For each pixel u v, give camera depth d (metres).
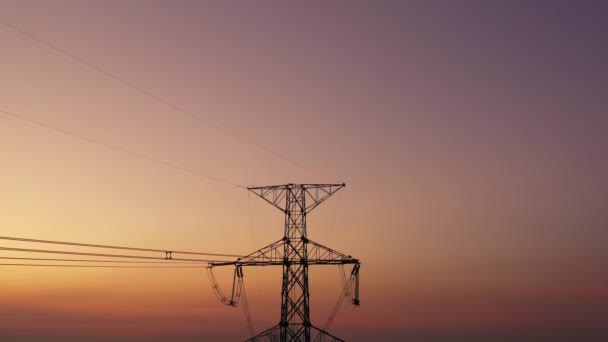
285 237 62.47
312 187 63.53
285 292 61.16
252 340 60.16
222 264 61.34
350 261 61.47
